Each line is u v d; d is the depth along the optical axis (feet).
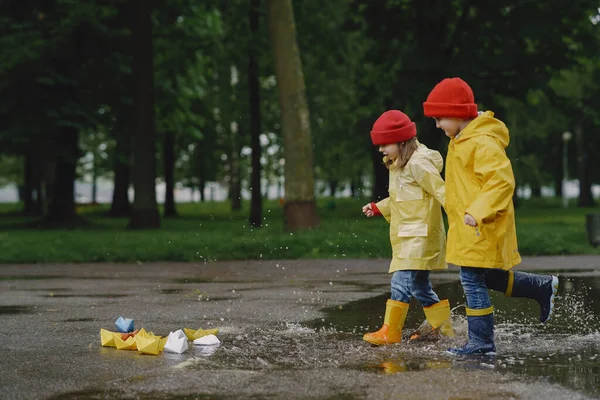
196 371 15.14
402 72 81.51
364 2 86.38
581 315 22.80
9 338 19.67
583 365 15.34
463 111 17.17
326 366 15.51
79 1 78.95
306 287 32.32
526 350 17.10
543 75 81.05
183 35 92.27
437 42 85.35
